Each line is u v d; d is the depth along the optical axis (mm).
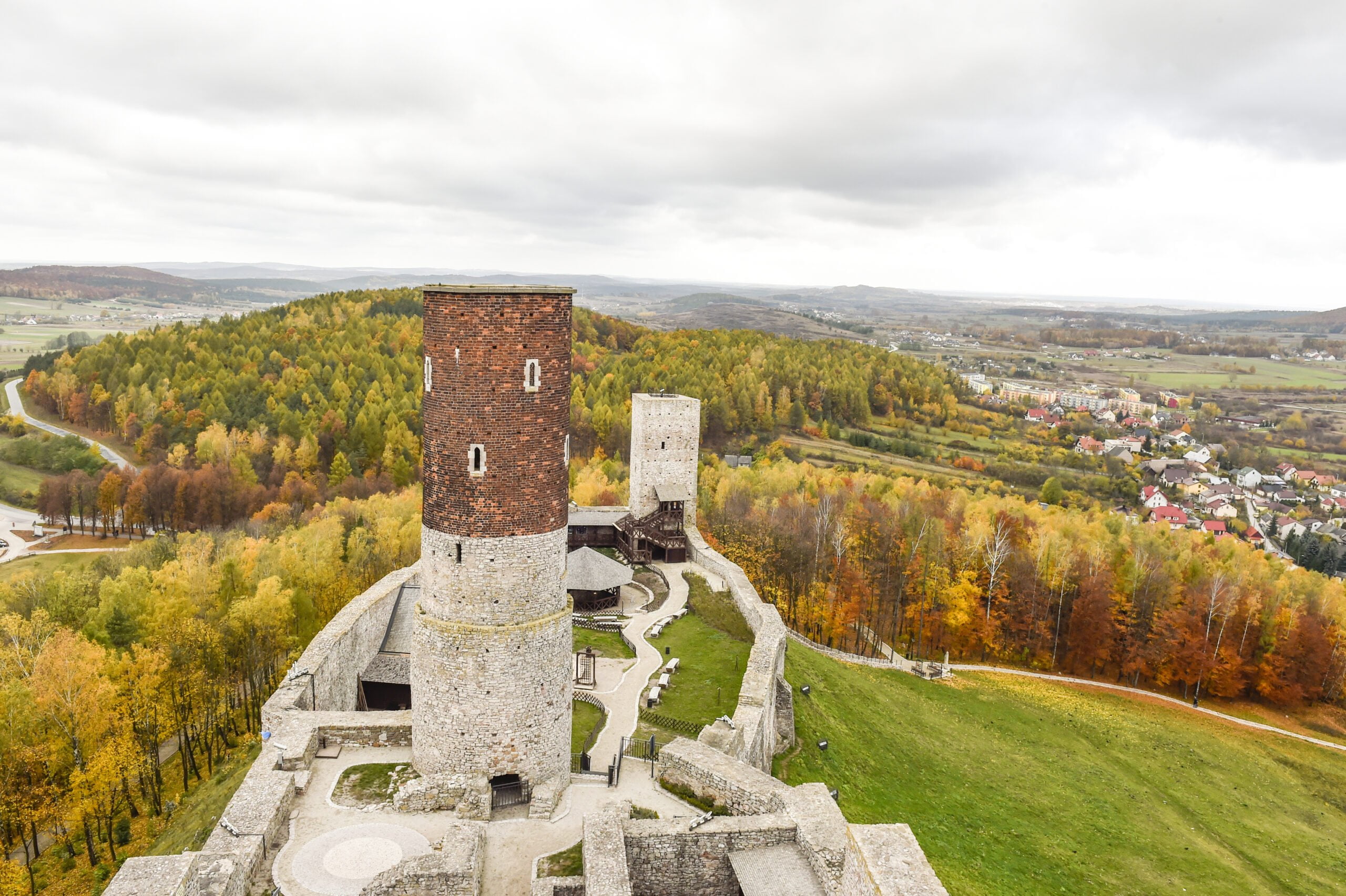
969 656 86875
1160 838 51844
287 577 70750
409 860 23562
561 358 28953
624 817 25031
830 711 55906
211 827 31984
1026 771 58594
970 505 112188
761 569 85188
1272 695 81688
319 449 130125
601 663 49344
